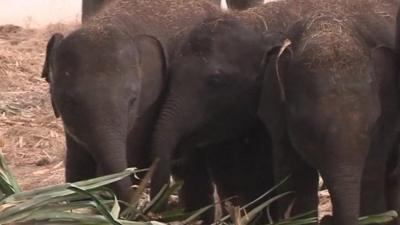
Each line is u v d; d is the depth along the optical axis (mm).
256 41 9492
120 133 8883
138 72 9195
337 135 7816
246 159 9859
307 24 8570
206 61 9430
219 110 9461
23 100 16031
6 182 8031
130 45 9219
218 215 10391
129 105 9031
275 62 8586
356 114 7836
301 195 8703
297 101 8070
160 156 9281
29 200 7375
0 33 22984
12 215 7293
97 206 7465
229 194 10094
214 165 10062
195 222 8742
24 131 14156
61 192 7441
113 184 8617
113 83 8945
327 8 9438
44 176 12320
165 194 8664
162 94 9570
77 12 26734
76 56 9023
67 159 9617
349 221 7684
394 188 9039
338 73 7922
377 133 8375
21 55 19578
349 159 7809
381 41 9047
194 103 9398
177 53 9703
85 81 8922
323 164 7918
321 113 7875
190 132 9453
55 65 9148
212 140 9688
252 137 9773
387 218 8055
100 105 8859
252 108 9508
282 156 8641
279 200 8750
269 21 9688
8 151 13406
